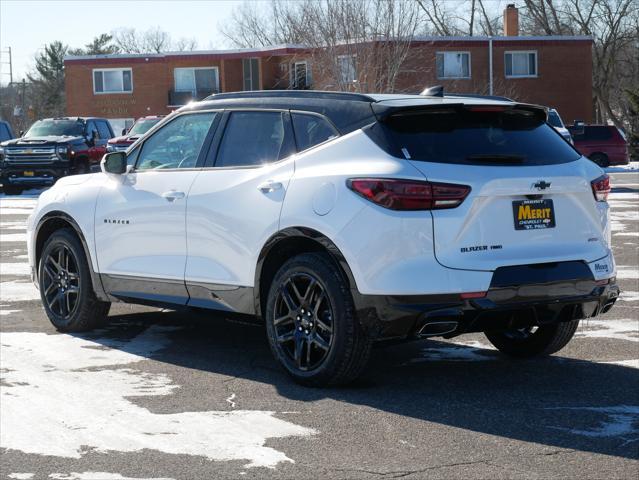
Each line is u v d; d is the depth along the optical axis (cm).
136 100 5434
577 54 5112
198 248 661
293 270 591
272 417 530
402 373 635
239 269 631
